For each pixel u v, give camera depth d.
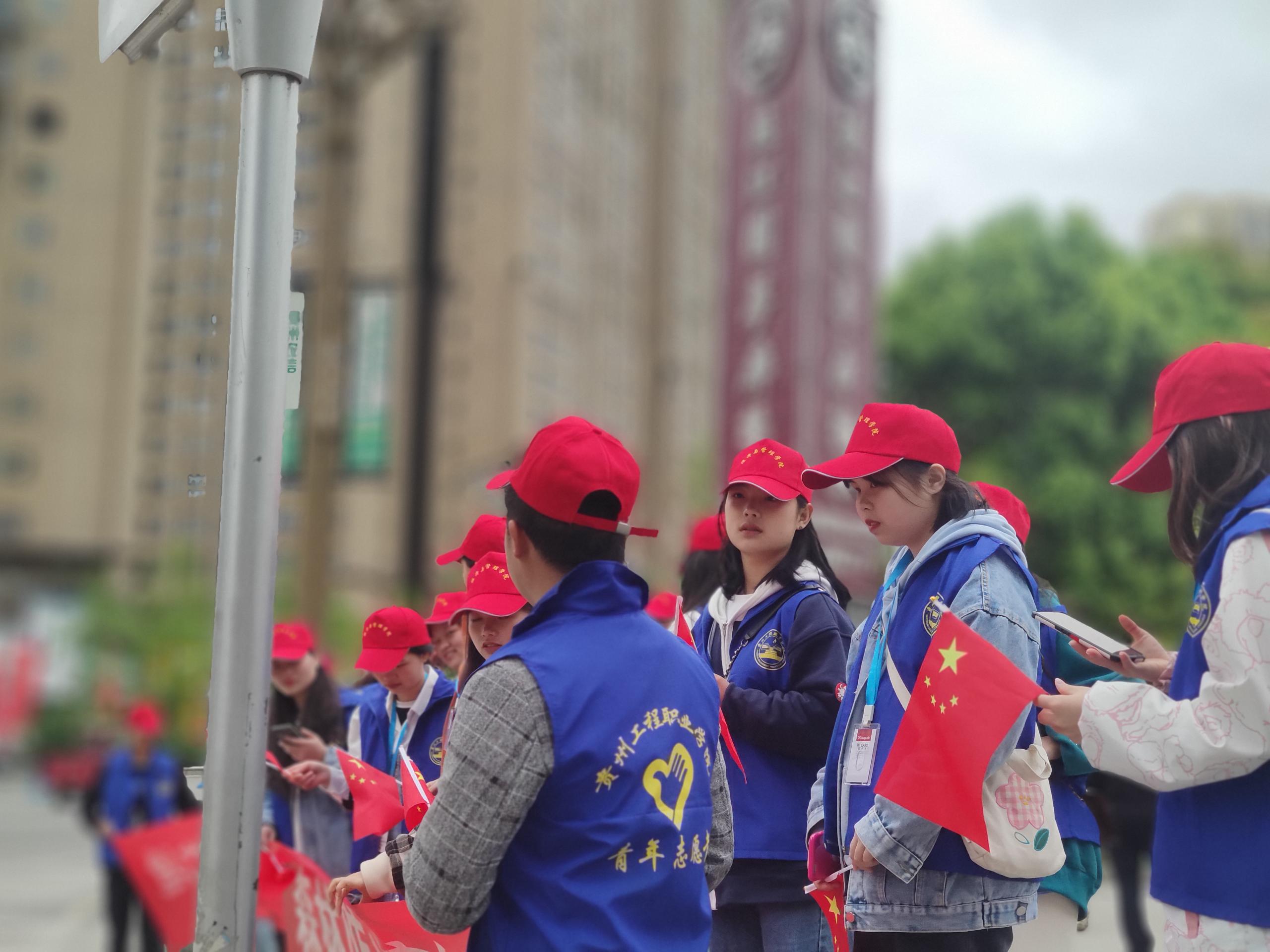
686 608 4.06
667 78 79.44
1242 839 2.11
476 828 2.09
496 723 2.11
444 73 53.97
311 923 4.04
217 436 2.76
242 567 2.46
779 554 3.53
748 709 3.24
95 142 57.44
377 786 2.97
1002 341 26.64
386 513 56.84
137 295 56.47
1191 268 29.69
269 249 2.53
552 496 2.27
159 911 5.64
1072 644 2.54
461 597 4.28
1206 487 2.26
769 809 3.29
